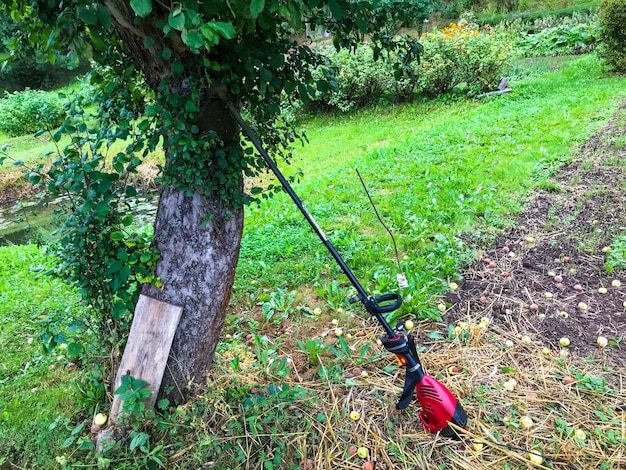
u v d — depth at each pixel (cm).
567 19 1714
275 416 246
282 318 347
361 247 432
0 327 370
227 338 328
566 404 250
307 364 295
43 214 513
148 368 236
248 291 391
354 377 278
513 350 292
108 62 235
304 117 1279
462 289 360
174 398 249
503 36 1201
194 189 225
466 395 257
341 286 381
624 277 357
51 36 168
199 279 239
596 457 219
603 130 675
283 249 454
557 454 220
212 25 147
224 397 255
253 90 232
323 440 234
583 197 485
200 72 210
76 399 272
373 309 228
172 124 209
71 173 208
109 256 229
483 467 218
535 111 843
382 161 704
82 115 227
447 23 1980
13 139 1257
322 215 535
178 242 235
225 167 225
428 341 306
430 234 445
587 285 355
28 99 1372
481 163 618
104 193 211
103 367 262
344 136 1027
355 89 1224
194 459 225
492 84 1137
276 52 215
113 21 200
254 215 586
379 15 241
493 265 385
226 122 226
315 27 237
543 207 479
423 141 777
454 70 1154
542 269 377
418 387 230
